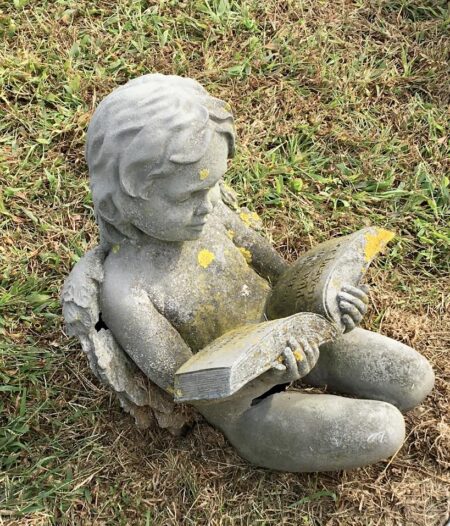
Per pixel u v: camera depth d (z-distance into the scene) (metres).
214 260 1.94
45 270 2.55
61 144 2.80
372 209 2.72
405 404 2.07
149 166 1.65
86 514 2.12
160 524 2.11
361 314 1.86
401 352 2.05
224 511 2.12
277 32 3.12
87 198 2.68
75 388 2.33
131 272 1.85
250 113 2.91
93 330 1.86
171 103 1.65
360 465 1.96
